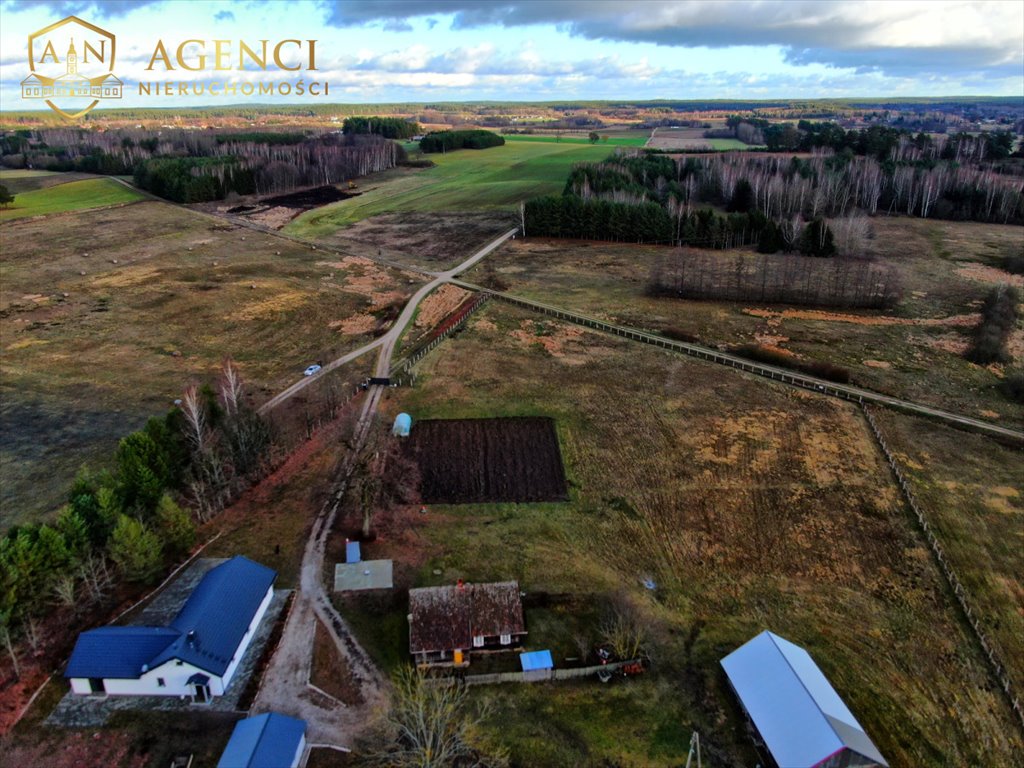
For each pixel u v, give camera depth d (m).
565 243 129.50
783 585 44.06
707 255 114.88
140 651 35.62
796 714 32.69
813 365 74.25
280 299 97.44
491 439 61.41
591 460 58.03
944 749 33.56
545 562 46.16
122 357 76.94
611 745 33.47
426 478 55.66
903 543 47.78
